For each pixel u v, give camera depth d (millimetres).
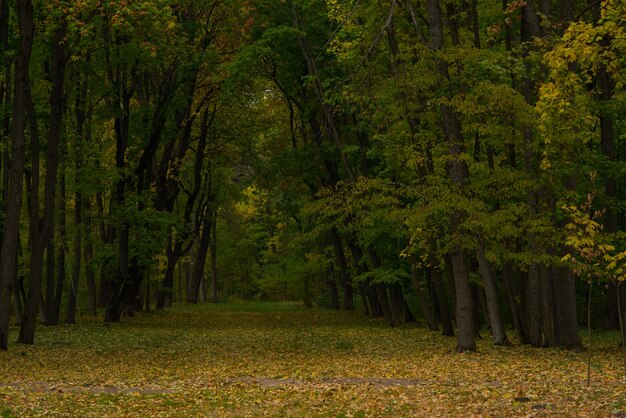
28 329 24156
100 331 30766
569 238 14203
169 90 37594
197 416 11641
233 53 39688
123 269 36781
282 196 42875
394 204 23750
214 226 73812
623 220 35250
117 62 32812
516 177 21641
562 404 11758
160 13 25484
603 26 17172
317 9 35438
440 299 29422
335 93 26594
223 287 85438
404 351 22484
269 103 46938
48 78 29859
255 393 13961
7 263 22422
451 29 24500
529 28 22984
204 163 49781
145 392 14297
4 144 28094
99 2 24250
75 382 15617
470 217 21031
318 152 37844
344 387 14430
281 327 35438
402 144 25672
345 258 48344
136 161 41281
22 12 23250
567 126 18828
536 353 20906
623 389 12969
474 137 25484
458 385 14414
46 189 24922
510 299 25234
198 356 21312
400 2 25594
